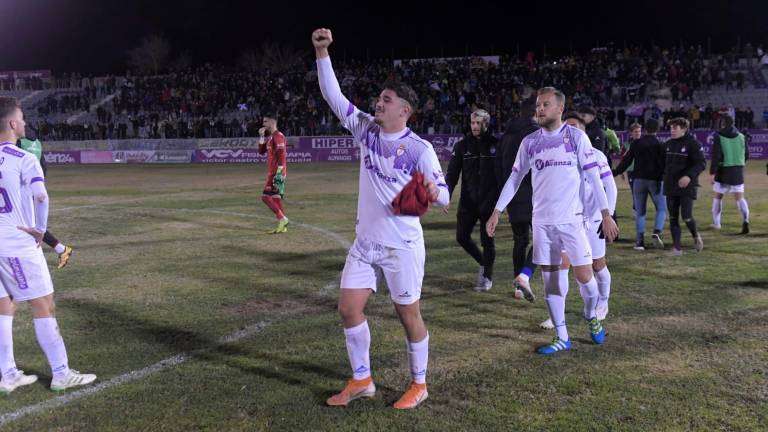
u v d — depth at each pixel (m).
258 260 7.75
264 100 37.44
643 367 4.16
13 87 43.38
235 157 32.00
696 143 7.48
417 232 3.58
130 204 13.79
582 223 4.45
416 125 32.06
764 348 4.46
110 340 4.82
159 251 8.36
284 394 3.83
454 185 6.26
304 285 6.50
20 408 3.68
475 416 3.50
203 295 6.12
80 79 43.12
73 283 6.61
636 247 8.07
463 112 32.81
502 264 7.46
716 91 32.41
